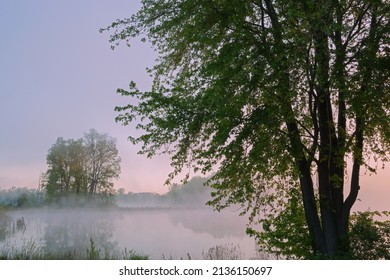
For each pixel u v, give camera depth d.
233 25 10.80
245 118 10.30
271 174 11.74
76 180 77.25
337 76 9.37
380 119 10.05
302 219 12.88
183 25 12.29
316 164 11.88
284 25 9.80
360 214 11.55
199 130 10.87
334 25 8.75
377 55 10.02
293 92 9.29
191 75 11.53
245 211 12.35
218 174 11.29
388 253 9.70
